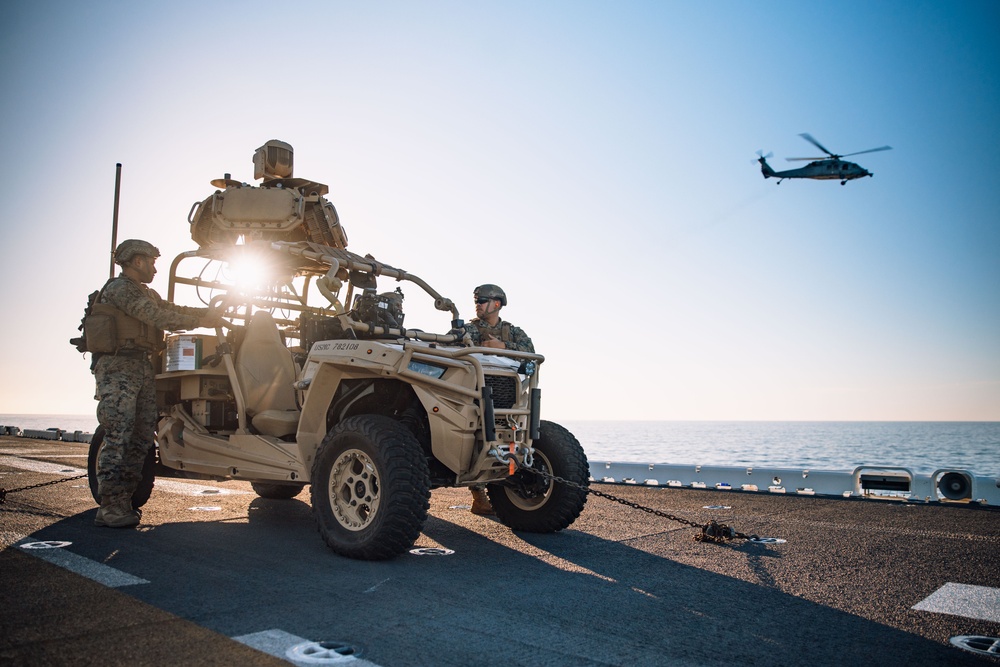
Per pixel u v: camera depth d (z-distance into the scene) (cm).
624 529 551
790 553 461
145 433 540
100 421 515
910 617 321
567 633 288
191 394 563
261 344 546
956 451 15650
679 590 363
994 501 697
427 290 595
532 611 319
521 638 280
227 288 557
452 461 449
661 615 317
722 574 400
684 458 11712
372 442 419
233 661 246
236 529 515
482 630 289
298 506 638
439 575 386
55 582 347
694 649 273
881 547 482
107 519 505
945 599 351
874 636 293
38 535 470
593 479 934
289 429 519
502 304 643
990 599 352
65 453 1113
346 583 362
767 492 798
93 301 542
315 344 500
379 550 409
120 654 250
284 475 489
